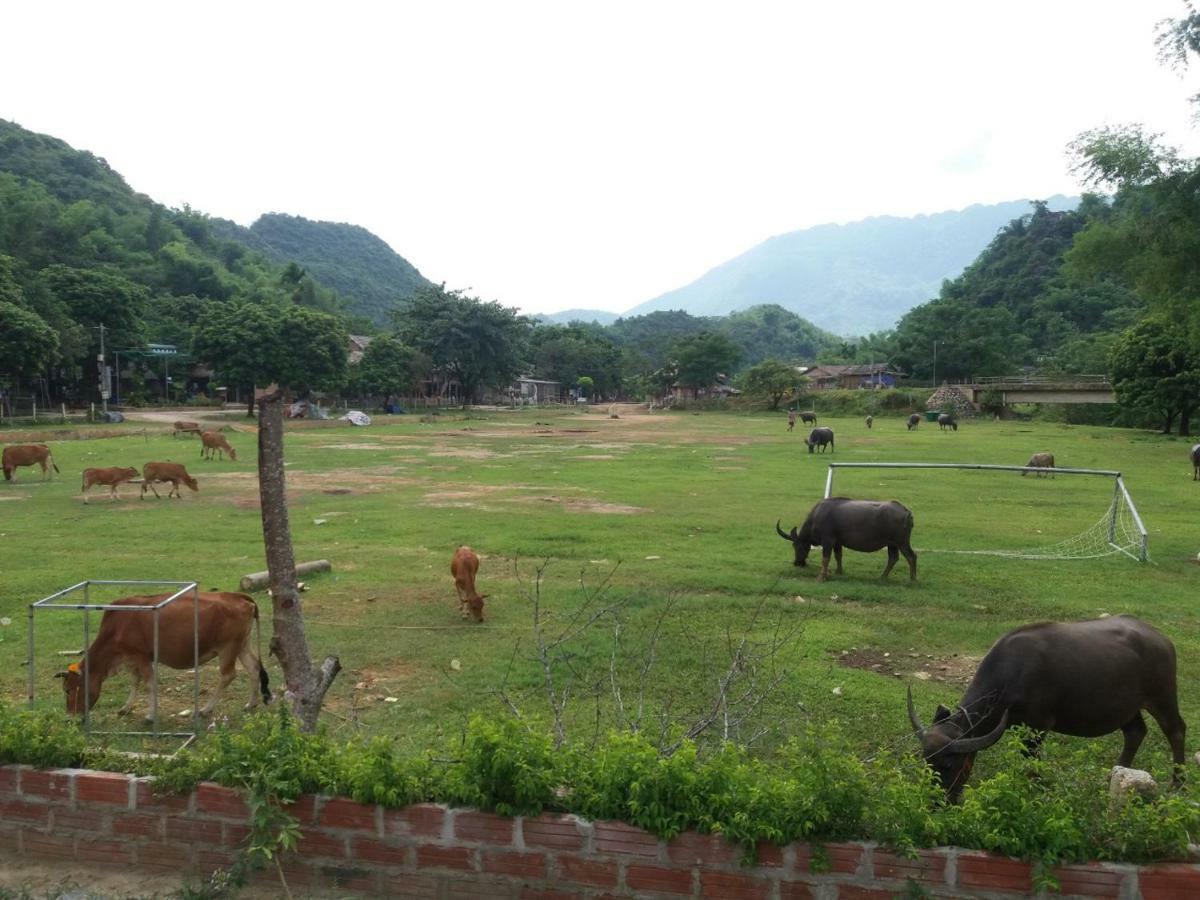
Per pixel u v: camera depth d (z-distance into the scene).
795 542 14.66
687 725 7.32
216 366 63.91
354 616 11.36
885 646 10.34
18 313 48.62
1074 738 7.43
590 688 8.16
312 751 4.91
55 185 117.88
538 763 4.62
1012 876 4.11
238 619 7.70
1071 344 93.25
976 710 6.26
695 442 47.09
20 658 9.41
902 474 31.08
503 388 101.25
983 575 14.35
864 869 4.20
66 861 4.97
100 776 4.93
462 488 25.62
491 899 4.52
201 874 4.80
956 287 130.00
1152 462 35.78
